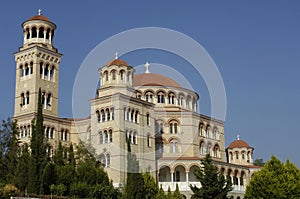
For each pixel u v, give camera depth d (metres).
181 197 85.19
